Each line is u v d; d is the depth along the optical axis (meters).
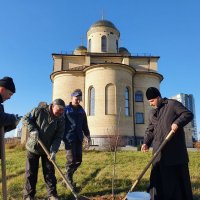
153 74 23.64
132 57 25.25
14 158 9.99
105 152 12.47
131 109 21.52
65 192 4.32
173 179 3.26
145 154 11.07
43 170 4.02
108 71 21.14
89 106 21.39
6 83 2.85
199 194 4.14
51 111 3.91
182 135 3.37
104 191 4.42
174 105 3.42
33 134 3.74
